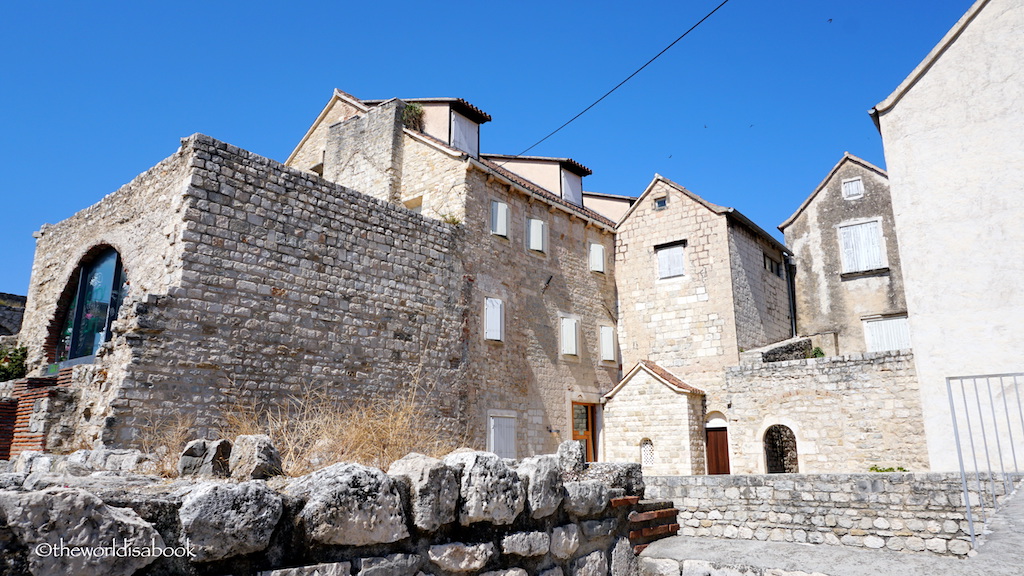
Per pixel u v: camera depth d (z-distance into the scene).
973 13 12.40
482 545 4.49
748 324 20.33
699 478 8.19
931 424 11.34
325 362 13.16
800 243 23.75
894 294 21.41
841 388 16.23
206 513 3.07
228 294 11.80
